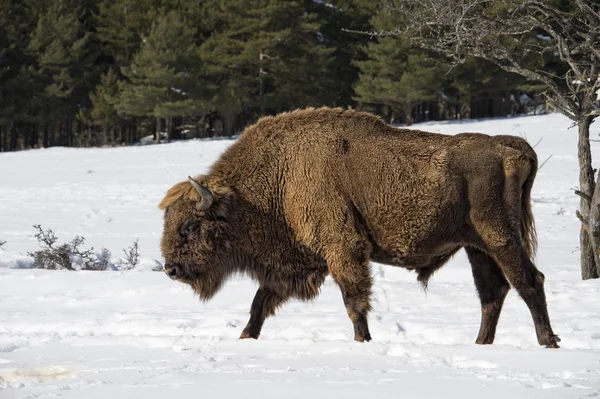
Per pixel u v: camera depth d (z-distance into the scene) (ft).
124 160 452.76
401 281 132.36
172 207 90.79
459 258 158.71
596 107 118.83
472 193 84.74
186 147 530.68
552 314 100.63
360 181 86.38
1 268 149.18
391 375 62.44
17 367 73.92
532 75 119.96
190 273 90.84
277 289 91.50
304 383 59.36
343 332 92.02
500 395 54.95
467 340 89.20
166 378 62.34
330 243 86.48
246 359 71.61
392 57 629.51
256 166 90.63
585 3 115.96
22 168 424.87
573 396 54.29
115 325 99.30
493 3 119.65
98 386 60.34
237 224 90.58
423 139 87.25
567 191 283.59
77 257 164.45
